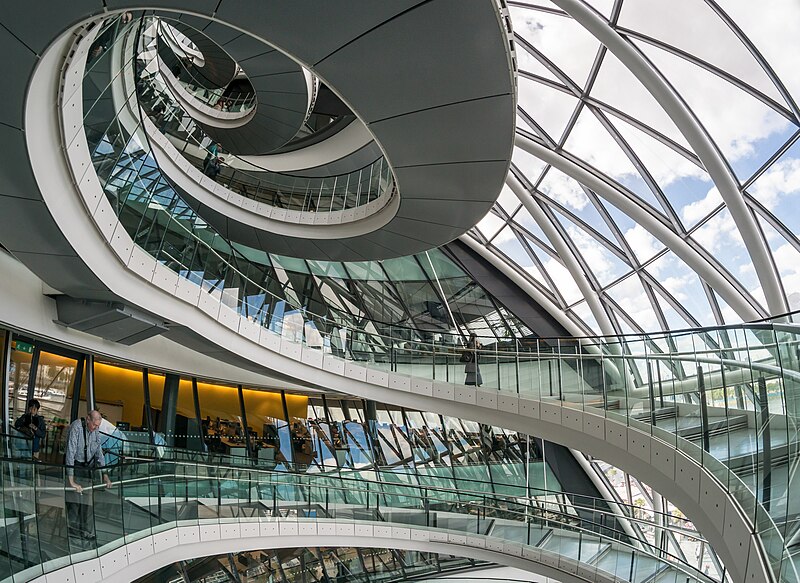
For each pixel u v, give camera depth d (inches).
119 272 562.6
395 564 1136.2
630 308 1135.6
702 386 428.5
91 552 463.8
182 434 974.4
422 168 530.6
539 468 1298.0
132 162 547.2
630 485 1248.8
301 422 1154.7
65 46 336.2
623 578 694.5
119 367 886.4
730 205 747.4
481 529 810.2
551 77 928.9
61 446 732.7
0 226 460.1
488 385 727.7
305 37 361.4
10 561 380.2
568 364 627.5
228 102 1040.2
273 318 751.1
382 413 1257.4
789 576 285.0
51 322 633.6
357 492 789.2
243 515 677.9
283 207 855.7
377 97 426.0
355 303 1338.6
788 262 794.8
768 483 324.5
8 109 349.4
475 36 362.0
